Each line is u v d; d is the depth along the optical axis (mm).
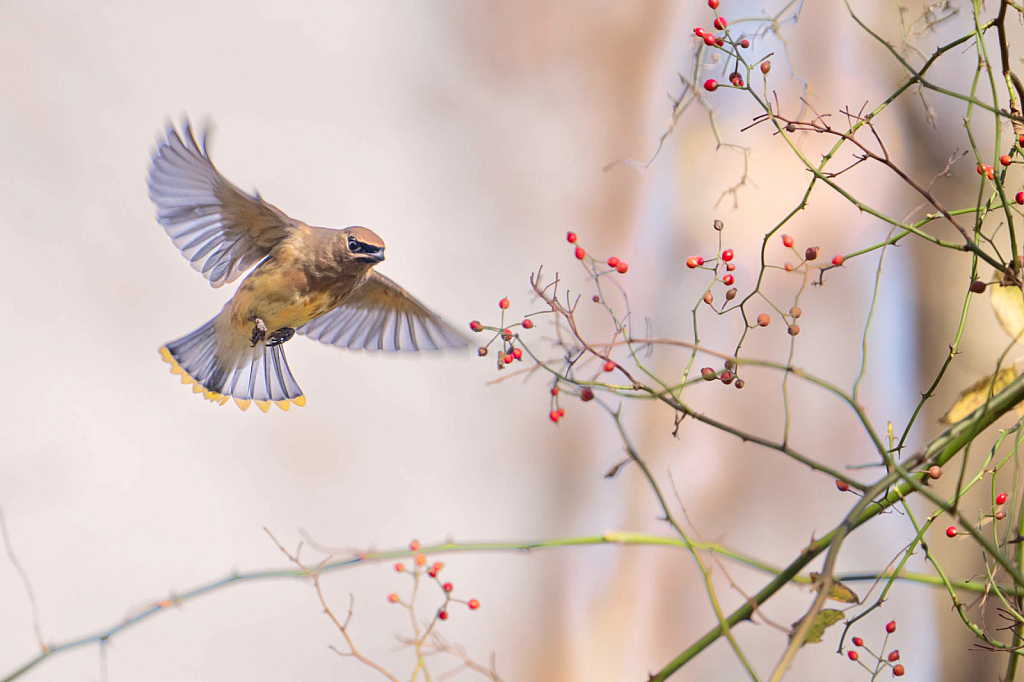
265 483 9133
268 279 8312
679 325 8898
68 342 9031
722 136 8891
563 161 9266
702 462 8891
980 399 8109
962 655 8695
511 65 9586
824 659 8758
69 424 8953
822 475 8852
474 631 8906
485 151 9617
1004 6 8117
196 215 8297
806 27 8820
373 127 9695
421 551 8242
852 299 8828
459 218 9602
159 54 9430
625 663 8883
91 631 8906
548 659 8898
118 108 9328
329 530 9070
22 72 9055
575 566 8930
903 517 8711
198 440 9078
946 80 8758
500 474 9156
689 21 9164
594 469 8945
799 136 8844
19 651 8883
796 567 8086
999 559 8039
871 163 8820
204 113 9453
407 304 8367
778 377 8867
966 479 8586
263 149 9516
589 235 9039
